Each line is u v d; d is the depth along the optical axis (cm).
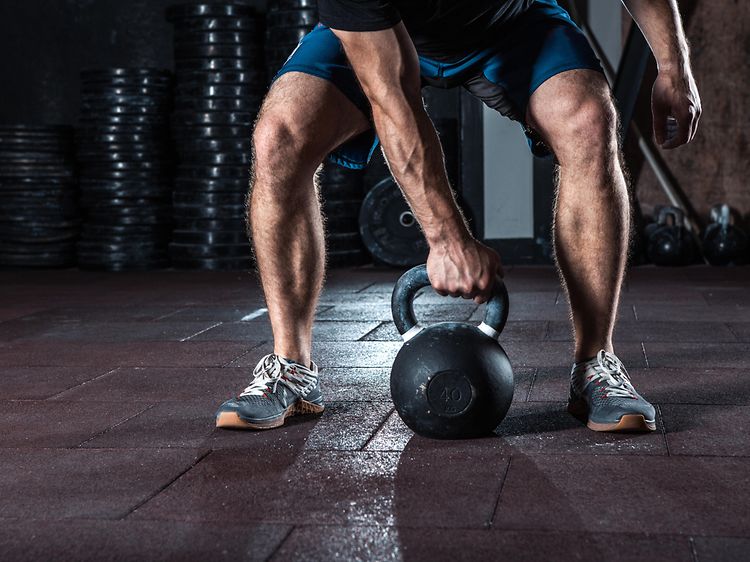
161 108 684
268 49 665
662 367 286
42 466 193
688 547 143
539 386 261
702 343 329
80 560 142
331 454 197
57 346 353
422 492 171
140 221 679
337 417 229
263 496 171
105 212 682
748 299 460
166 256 690
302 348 228
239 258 664
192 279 611
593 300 213
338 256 659
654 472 180
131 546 148
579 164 206
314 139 212
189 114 663
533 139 225
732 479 175
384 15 170
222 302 488
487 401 199
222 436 214
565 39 209
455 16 201
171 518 160
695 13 671
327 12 174
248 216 222
